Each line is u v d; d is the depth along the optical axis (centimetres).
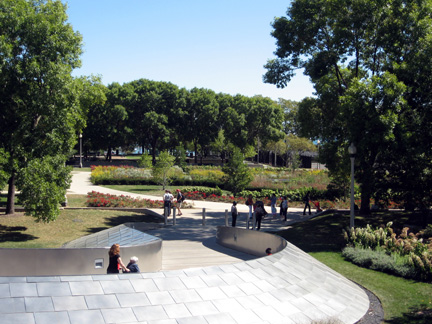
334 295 1036
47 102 2106
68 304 709
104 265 1234
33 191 1992
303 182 4669
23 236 2069
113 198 3158
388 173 2122
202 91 8688
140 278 811
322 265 1218
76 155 8044
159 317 741
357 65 2428
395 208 2869
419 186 1997
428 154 1959
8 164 2042
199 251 1731
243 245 1725
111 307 730
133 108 7900
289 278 996
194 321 756
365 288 1288
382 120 1859
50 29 2108
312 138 2775
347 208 3250
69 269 1208
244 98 8506
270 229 2444
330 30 2469
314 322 852
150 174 5022
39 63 2116
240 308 824
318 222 2447
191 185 4781
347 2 2184
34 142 2169
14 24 2045
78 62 2316
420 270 1376
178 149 6081
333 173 2669
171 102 8069
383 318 1039
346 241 1888
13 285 709
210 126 8350
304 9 2409
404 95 2050
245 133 8062
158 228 2395
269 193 3844
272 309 855
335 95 2550
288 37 2506
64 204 2847
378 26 2206
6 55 1997
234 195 3894
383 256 1541
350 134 2006
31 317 668
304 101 2750
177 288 817
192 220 2722
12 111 2205
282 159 9356
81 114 2891
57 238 2111
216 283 867
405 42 2102
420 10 2130
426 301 1175
